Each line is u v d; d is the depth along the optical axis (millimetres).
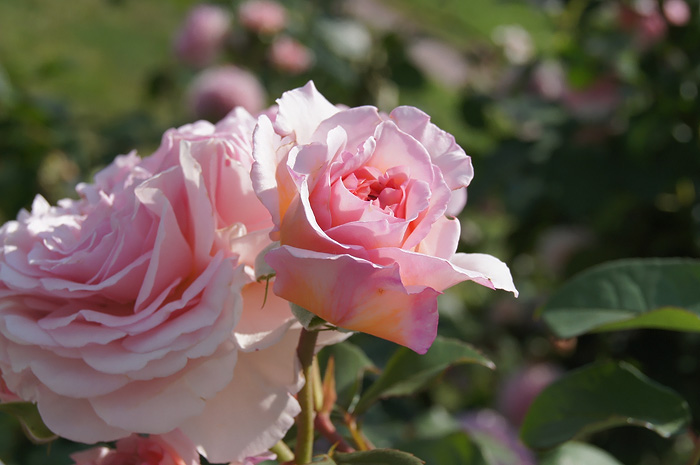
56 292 461
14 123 1129
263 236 456
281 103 448
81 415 454
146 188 451
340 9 1410
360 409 550
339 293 426
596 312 570
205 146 466
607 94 1007
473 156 1284
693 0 942
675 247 1046
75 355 450
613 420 551
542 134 1083
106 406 448
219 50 1399
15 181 1144
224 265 451
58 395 456
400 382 554
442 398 1252
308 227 422
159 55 2754
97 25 2918
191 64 1447
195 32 1388
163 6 3186
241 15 1362
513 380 1085
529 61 1245
